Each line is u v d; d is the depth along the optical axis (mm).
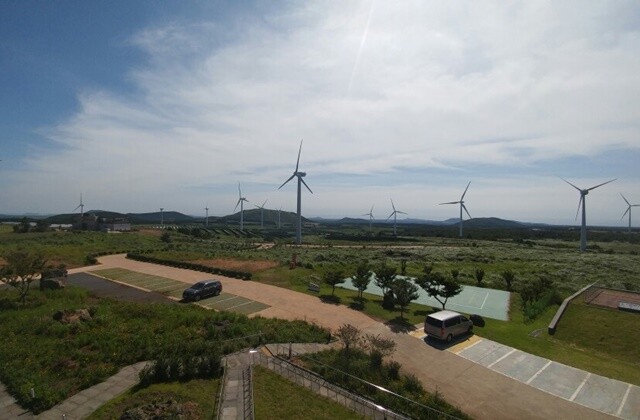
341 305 34031
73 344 21641
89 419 14188
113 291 38406
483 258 70875
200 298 35188
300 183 110375
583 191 100750
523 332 28109
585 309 30953
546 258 71438
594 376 20953
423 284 34125
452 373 20969
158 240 94000
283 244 104375
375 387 17625
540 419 16719
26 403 15445
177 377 17469
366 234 159500
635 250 100000
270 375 18312
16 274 32719
